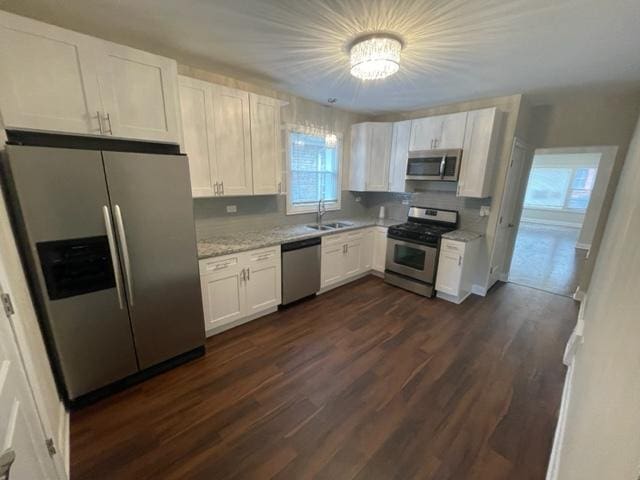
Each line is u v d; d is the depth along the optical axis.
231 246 2.78
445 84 2.94
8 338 1.11
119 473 1.50
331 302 3.57
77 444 1.66
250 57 2.38
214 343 2.68
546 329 2.98
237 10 1.70
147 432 1.74
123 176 1.84
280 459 1.59
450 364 2.41
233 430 1.76
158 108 2.07
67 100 1.72
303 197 4.03
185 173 2.13
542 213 9.92
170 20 1.82
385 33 1.92
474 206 3.77
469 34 1.92
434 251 3.57
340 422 1.83
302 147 3.85
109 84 1.84
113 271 1.89
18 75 1.57
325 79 2.88
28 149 1.52
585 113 3.38
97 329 1.89
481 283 3.83
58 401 1.74
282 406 1.95
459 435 1.75
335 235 3.73
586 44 2.01
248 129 2.85
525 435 1.75
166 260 2.13
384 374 2.28
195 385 2.14
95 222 1.78
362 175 4.36
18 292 1.38
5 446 0.84
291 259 3.24
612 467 0.53
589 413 0.89
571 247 6.63
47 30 1.61
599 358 1.00
